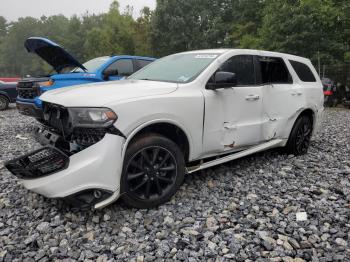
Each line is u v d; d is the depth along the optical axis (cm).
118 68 852
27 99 723
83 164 315
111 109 323
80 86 409
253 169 501
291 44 1938
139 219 345
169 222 339
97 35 3562
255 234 319
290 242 306
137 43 3575
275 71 525
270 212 363
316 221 345
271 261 279
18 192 410
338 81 2027
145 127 359
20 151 603
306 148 595
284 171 496
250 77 473
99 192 326
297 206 377
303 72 588
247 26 3005
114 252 290
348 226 334
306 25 1906
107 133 325
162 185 376
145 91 362
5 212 361
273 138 514
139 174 351
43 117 407
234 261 279
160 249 294
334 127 956
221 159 437
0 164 521
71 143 340
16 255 287
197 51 486
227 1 3628
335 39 2036
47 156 331
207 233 318
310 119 599
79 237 315
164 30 3500
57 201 381
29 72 9575
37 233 319
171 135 394
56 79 742
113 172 326
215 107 408
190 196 400
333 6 2036
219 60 433
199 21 3619
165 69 460
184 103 375
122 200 380
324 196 409
